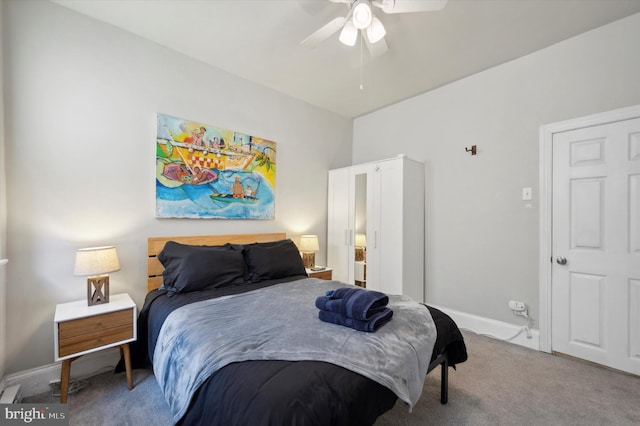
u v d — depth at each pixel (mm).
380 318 1444
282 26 2199
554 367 2176
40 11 1909
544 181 2479
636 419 1604
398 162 3061
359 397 1026
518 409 1685
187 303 1845
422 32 2234
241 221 2998
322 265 3801
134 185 2297
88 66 2090
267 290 2146
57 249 1961
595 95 2240
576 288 2312
